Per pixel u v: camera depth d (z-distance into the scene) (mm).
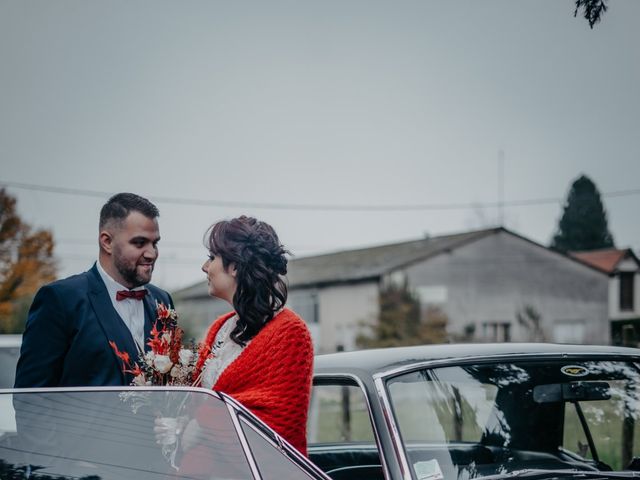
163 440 2613
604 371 3658
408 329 38188
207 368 3148
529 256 43312
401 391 3391
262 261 3145
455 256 42281
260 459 2572
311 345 3156
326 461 4137
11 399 2684
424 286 41594
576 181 57531
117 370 3248
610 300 44375
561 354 3715
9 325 39625
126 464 2572
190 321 42188
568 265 43812
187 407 2648
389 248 45500
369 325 38281
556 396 3568
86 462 2570
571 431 3643
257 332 3143
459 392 3475
